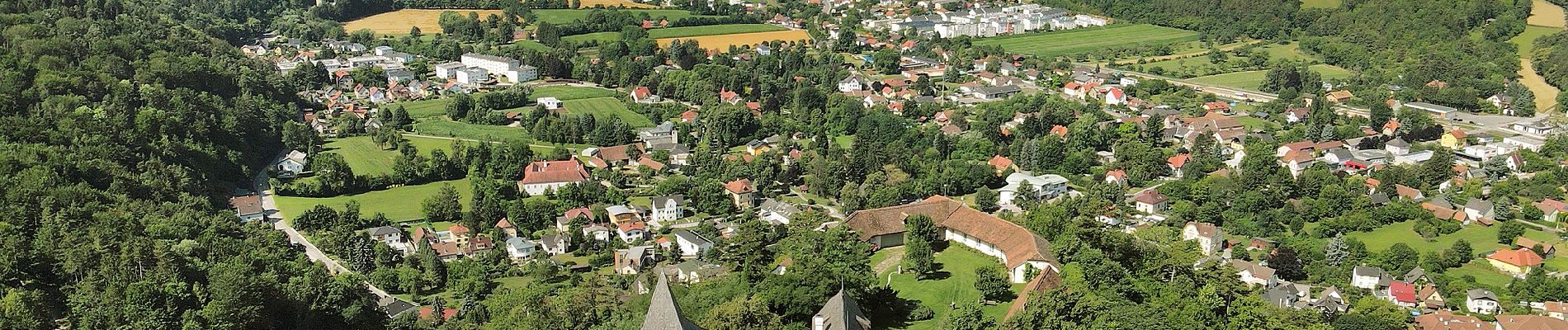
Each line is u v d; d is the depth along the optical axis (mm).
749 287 195500
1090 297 181750
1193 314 180875
